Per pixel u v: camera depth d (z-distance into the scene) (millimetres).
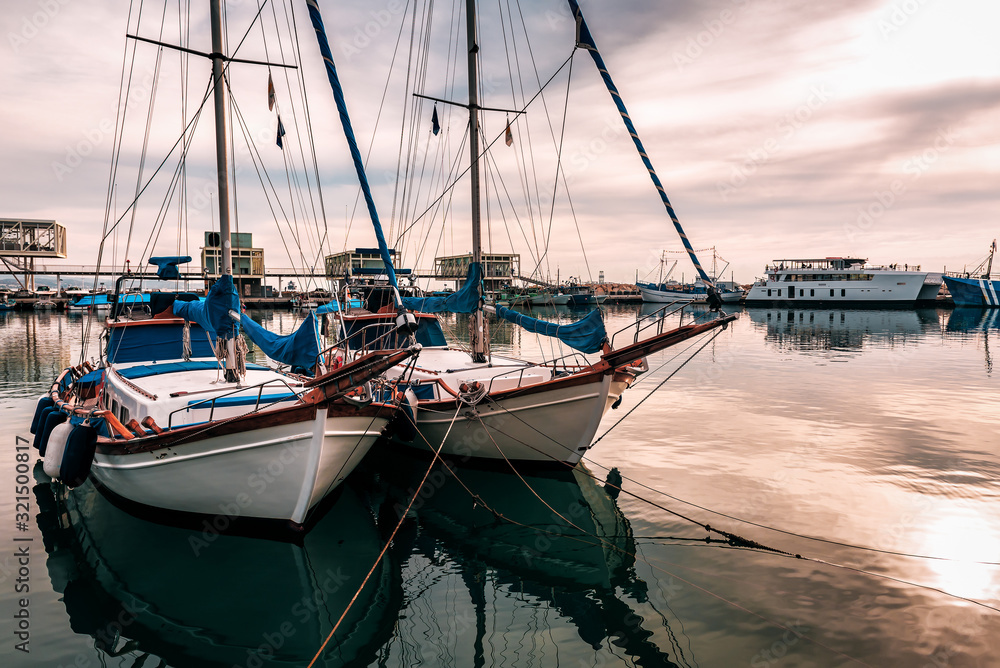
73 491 11250
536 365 12914
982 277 75875
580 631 7035
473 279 14055
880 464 12555
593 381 11391
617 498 11047
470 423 12219
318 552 8961
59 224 78688
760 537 9289
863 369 25766
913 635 6719
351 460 9656
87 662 6293
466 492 11547
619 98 10625
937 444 14016
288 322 55812
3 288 93062
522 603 7688
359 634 6992
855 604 7379
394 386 12375
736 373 24969
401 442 13898
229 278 10008
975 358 28938
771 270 81062
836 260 77625
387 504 10992
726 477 11984
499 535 9664
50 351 31375
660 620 7180
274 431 8359
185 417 9109
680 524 9867
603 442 14641
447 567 8641
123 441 8898
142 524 9766
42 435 11398
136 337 13492
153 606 7422
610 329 48094
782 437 14844
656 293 92875
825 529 9492
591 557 8852
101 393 12375
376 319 16016
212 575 8219
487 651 6680
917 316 60969
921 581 7891
